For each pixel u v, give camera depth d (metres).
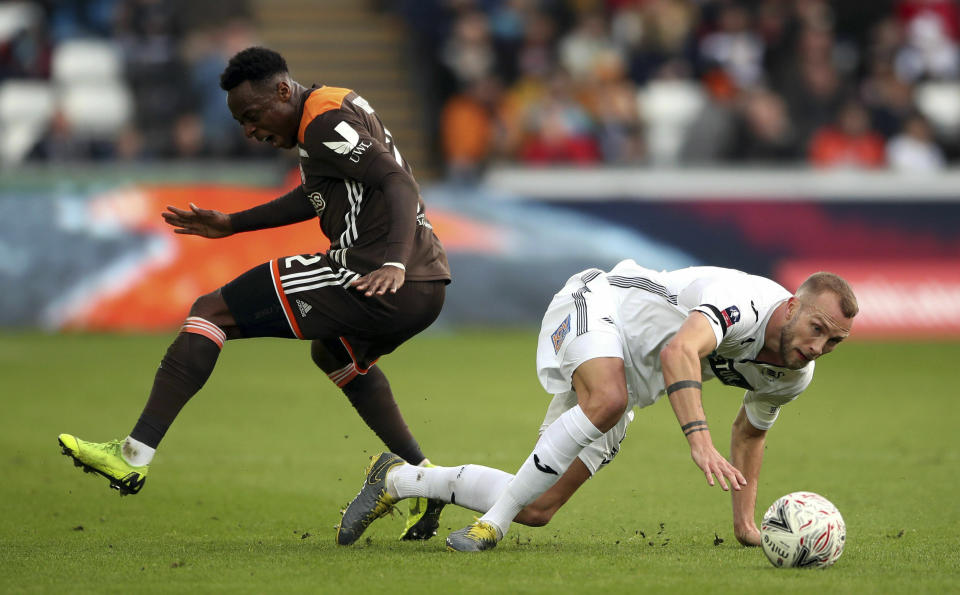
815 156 59.88
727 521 20.22
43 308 49.25
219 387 37.91
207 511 20.92
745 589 14.20
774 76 63.97
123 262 49.50
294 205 19.52
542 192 52.00
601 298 17.23
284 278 17.44
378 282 16.44
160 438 17.14
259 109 17.27
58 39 63.56
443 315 51.47
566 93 60.47
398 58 70.81
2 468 24.69
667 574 15.16
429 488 17.41
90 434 28.91
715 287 16.06
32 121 60.53
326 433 29.66
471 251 51.62
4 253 49.12
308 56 70.12
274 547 17.36
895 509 21.09
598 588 14.25
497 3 66.69
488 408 33.62
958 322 52.88
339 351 18.64
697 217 52.53
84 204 49.50
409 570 15.35
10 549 17.17
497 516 16.78
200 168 50.97
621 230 52.25
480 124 60.94
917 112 61.78
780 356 16.19
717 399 37.25
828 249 52.81
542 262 51.94
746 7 66.56
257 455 26.70
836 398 36.69
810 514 15.55
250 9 69.94
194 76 58.16
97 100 61.09
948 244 53.03
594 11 67.06
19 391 35.91
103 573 15.19
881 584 14.51
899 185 52.78
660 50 64.44
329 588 14.25
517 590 14.12
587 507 21.41
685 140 58.94
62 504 21.33
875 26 68.31
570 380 16.86
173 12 61.19
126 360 42.59
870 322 52.62
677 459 26.62
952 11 68.31
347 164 17.08
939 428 31.17
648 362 17.23
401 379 39.56
